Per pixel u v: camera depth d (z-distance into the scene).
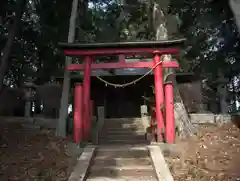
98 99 20.33
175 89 10.09
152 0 13.38
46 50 20.25
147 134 10.77
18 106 14.71
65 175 6.14
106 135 11.62
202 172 6.20
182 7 16.88
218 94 18.03
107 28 22.09
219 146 8.08
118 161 7.04
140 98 20.69
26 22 19.20
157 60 9.08
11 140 8.47
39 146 8.06
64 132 9.36
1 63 14.35
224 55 20.14
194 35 19.62
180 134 9.02
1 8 15.80
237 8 6.57
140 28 18.17
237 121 10.84
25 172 6.19
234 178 5.74
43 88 16.78
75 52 9.20
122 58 9.24
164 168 6.20
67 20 18.05
